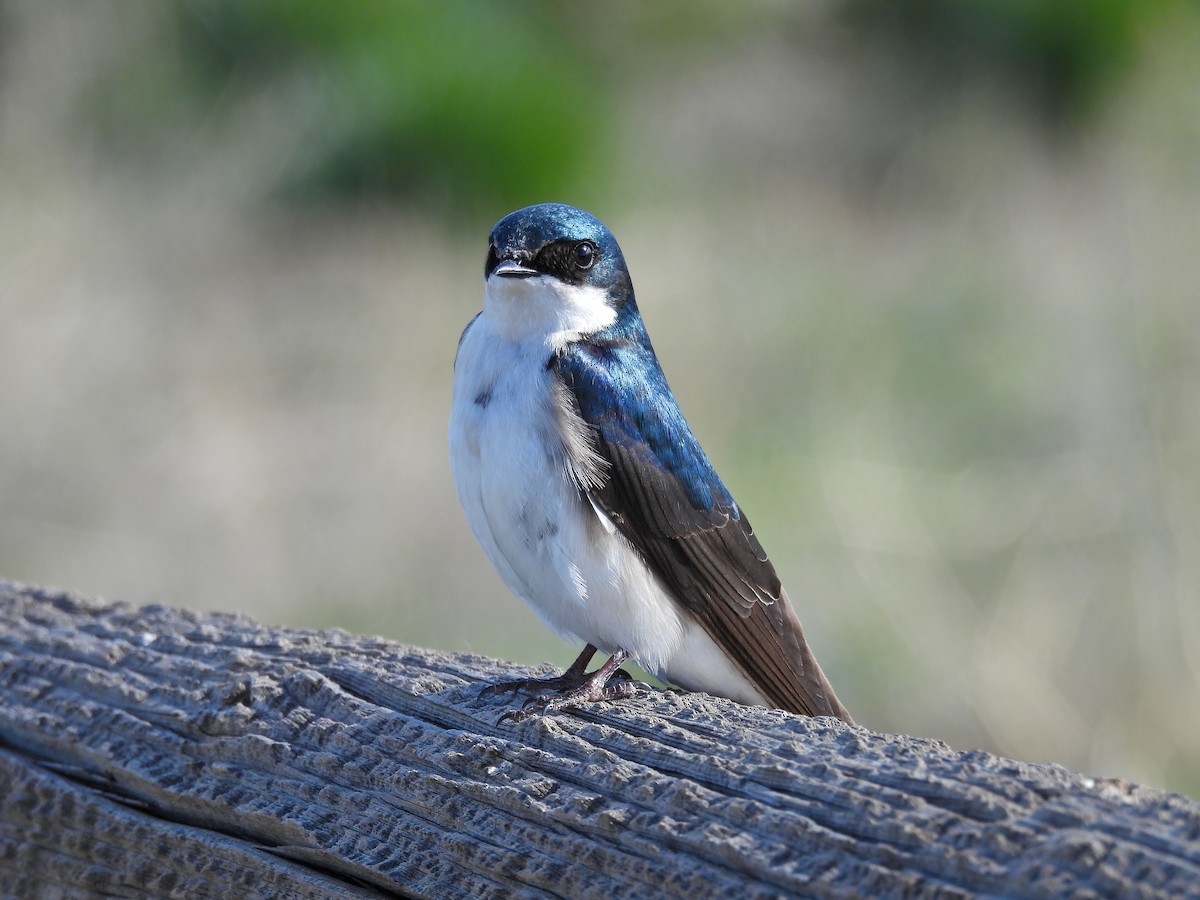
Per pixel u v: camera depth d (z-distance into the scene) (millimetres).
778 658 6211
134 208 15672
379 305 14695
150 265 15109
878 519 12062
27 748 5176
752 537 6254
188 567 12211
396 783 4297
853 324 14211
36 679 5297
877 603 11398
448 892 4078
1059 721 10828
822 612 11430
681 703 4707
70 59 15875
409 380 13852
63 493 12875
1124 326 13422
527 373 5785
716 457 12594
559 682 4965
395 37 16297
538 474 5645
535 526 5680
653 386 6020
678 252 15109
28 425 13297
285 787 4512
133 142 16031
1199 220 14164
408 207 15695
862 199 16688
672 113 18281
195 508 12719
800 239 15797
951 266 15102
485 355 5895
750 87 18703
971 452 12852
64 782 4973
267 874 4445
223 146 16078
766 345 13820
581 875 3824
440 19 16641
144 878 4758
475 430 5770
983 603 11539
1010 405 13227
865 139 17703
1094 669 11102
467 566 12266
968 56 17875
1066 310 14023
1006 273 14852
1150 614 11297
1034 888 3094
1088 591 11484
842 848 3400
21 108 15672
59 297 14383
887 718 11016
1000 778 3439
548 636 11695
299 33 16328
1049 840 3168
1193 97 15914
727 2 19672
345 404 13609
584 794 3934
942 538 11969
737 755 3900
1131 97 16438
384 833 4277
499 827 4043
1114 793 3328
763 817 3568
